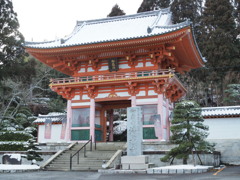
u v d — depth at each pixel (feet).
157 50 100.68
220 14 193.06
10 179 55.83
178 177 54.60
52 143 102.73
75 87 107.65
